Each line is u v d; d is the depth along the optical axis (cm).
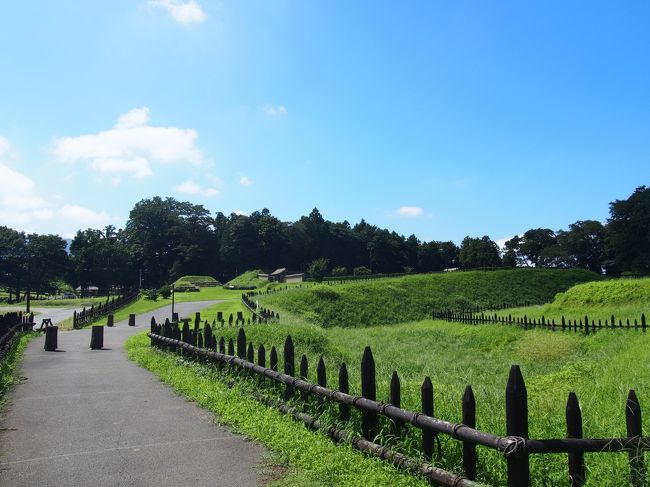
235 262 12712
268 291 6075
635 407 432
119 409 793
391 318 4822
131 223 12900
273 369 798
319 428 605
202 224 13175
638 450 418
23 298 9650
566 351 1828
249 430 641
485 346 2284
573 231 10288
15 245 9800
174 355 1352
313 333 1938
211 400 806
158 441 617
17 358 1468
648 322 2195
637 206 7906
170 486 473
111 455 565
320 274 7862
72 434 650
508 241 12950
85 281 10719
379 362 1711
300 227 12900
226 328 2030
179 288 8512
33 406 817
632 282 3016
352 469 486
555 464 470
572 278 7438
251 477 495
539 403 803
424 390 489
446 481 431
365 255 13788
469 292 6238
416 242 14712
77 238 11262
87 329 3048
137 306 5028
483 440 404
